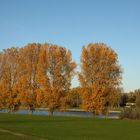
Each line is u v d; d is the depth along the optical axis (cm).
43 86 6900
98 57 6644
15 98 7494
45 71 6981
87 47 6688
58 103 6900
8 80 7669
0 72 7912
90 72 6625
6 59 7850
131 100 12212
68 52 7125
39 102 6962
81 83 6638
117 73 6712
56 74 6912
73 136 3269
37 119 5494
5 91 7612
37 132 3516
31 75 7331
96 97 6525
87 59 6644
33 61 7431
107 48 6712
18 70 7644
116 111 9775
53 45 7156
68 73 7038
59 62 6956
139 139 3136
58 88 6919
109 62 6644
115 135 3403
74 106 10331
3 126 4128
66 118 5875
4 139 2939
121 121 5225
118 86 6719
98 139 3097
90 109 6588
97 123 4791
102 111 6575
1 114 7019
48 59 7000
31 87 7250
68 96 6988
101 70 6638
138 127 4231
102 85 6594
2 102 7688
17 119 5438
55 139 3042
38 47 7488
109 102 6669
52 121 5078
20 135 3250
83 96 6606
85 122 4953
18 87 7369
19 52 7819
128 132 3672
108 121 5203
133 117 5819
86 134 3450
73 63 7100
